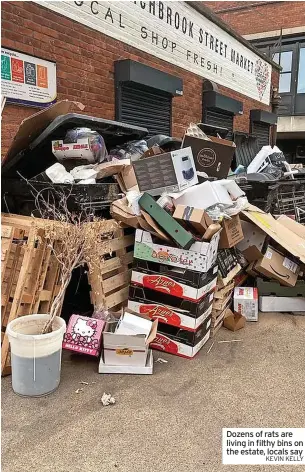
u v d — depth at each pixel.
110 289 3.39
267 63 10.80
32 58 4.19
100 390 2.74
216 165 4.00
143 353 2.95
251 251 4.21
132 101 5.83
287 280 4.21
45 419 2.42
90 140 3.68
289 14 14.70
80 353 3.14
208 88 7.70
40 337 2.54
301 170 7.45
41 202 3.59
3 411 2.48
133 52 5.74
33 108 4.27
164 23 6.33
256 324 3.97
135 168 3.53
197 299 3.14
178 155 3.58
